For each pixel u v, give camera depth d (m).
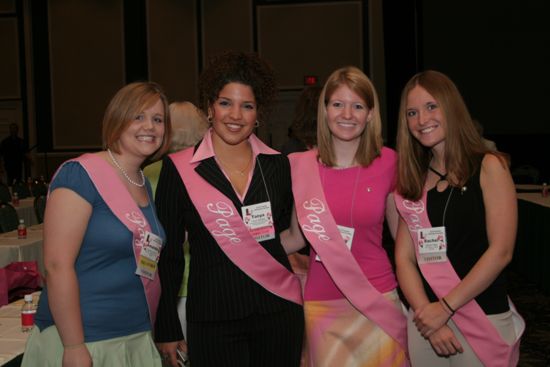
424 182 2.10
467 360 2.04
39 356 1.82
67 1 11.52
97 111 11.55
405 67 10.32
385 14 10.45
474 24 9.67
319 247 2.15
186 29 11.43
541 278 5.14
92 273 1.81
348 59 11.18
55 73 11.59
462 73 9.75
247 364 2.02
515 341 2.05
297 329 2.06
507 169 2.00
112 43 11.48
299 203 2.18
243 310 1.97
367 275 2.17
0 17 11.62
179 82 11.45
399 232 2.20
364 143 2.19
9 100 11.68
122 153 1.92
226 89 1.98
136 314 1.89
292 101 11.28
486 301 2.03
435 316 2.01
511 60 9.57
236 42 11.37
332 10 11.19
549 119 9.48
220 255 2.00
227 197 2.00
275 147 11.29
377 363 2.15
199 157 2.02
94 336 1.79
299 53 11.26
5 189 7.21
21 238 4.64
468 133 2.03
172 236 2.03
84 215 1.77
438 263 2.04
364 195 2.15
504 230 1.96
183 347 2.11
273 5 11.28
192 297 2.01
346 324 2.19
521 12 9.51
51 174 11.62
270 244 2.04
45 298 1.86
